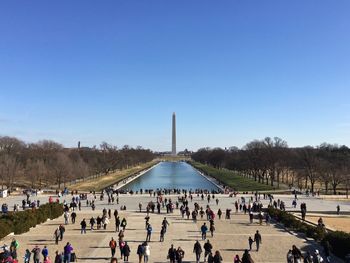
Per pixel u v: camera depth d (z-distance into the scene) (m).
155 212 113.00
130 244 72.56
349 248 60.78
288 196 160.75
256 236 68.25
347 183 180.88
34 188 191.75
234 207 125.44
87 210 117.69
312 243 73.44
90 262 60.16
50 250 67.69
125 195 161.50
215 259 52.06
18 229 80.88
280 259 62.16
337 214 112.56
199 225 91.81
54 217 101.81
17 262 55.91
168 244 72.50
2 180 191.25
